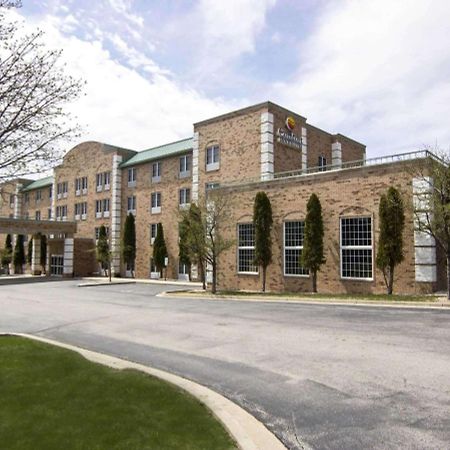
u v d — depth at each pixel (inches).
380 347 355.3
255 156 1216.8
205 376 289.3
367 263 821.9
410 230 760.3
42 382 256.1
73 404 217.2
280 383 270.5
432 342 369.4
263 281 976.3
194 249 987.9
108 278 1681.8
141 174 1708.9
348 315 538.6
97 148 1913.1
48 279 1689.2
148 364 324.8
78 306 745.0
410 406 225.3
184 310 645.9
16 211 2497.5
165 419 198.1
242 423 201.3
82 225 1971.0
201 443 172.7
